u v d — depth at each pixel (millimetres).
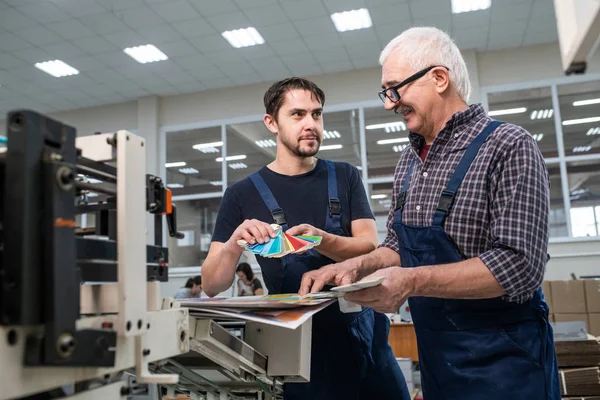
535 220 883
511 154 920
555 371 957
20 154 434
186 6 4867
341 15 5195
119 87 6812
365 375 1198
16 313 413
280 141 1296
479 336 943
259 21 5223
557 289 3930
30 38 5355
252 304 746
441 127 1065
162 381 576
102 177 652
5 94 6820
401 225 1071
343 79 6652
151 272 661
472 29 5613
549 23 5512
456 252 975
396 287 851
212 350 793
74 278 464
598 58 5836
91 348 481
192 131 7254
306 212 1267
